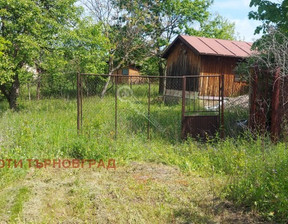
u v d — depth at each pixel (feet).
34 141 23.80
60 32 43.34
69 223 13.62
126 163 21.63
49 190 16.79
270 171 16.24
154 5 69.82
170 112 37.68
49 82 46.16
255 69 25.44
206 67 50.39
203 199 15.93
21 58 41.39
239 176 17.35
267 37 27.71
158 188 17.08
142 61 70.33
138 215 14.24
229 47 53.21
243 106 33.01
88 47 47.11
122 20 65.16
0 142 23.11
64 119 33.27
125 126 30.01
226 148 22.57
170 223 13.69
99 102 39.96
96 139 24.80
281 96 24.89
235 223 13.62
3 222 13.52
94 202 15.40
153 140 27.61
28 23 40.09
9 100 45.32
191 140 26.13
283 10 28.25
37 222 13.58
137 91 46.14
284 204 13.50
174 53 57.11
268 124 25.72
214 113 34.47
